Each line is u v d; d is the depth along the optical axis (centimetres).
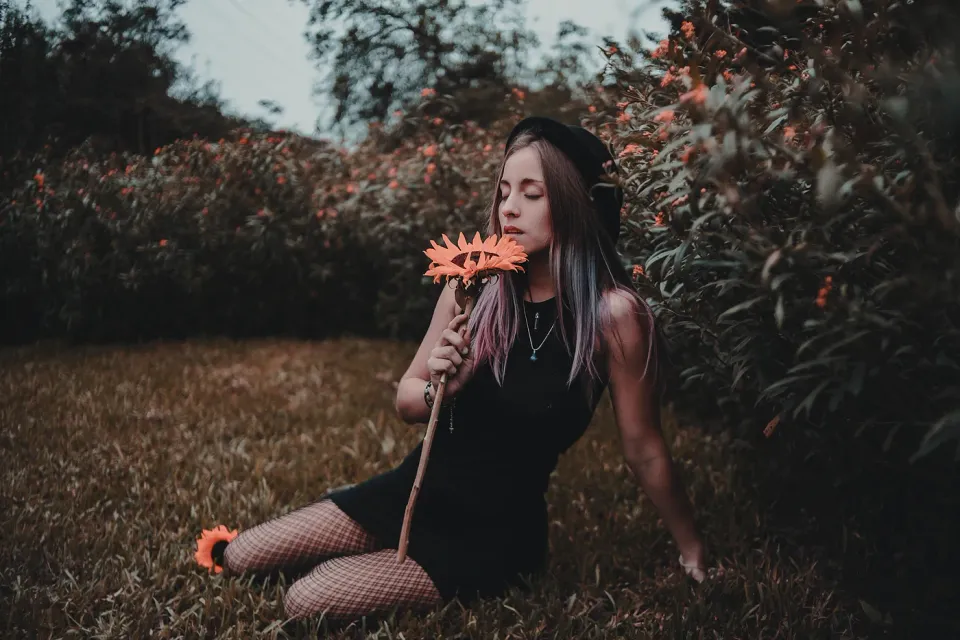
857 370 113
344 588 178
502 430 179
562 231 174
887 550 185
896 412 130
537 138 176
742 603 186
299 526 196
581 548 221
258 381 438
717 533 227
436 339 198
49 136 704
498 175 183
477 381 179
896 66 115
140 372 448
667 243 164
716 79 136
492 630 176
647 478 187
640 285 178
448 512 184
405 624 175
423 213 564
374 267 600
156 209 575
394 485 192
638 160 163
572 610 188
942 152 113
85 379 425
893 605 173
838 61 121
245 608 185
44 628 173
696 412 339
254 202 591
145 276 562
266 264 586
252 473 281
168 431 335
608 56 183
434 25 1579
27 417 343
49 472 277
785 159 114
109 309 568
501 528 186
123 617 180
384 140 727
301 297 605
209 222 582
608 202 180
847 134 124
